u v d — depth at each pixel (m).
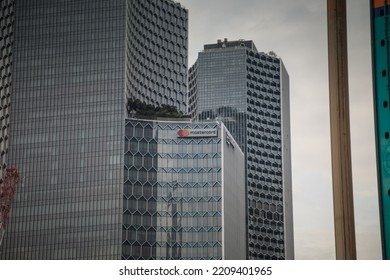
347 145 70.81
